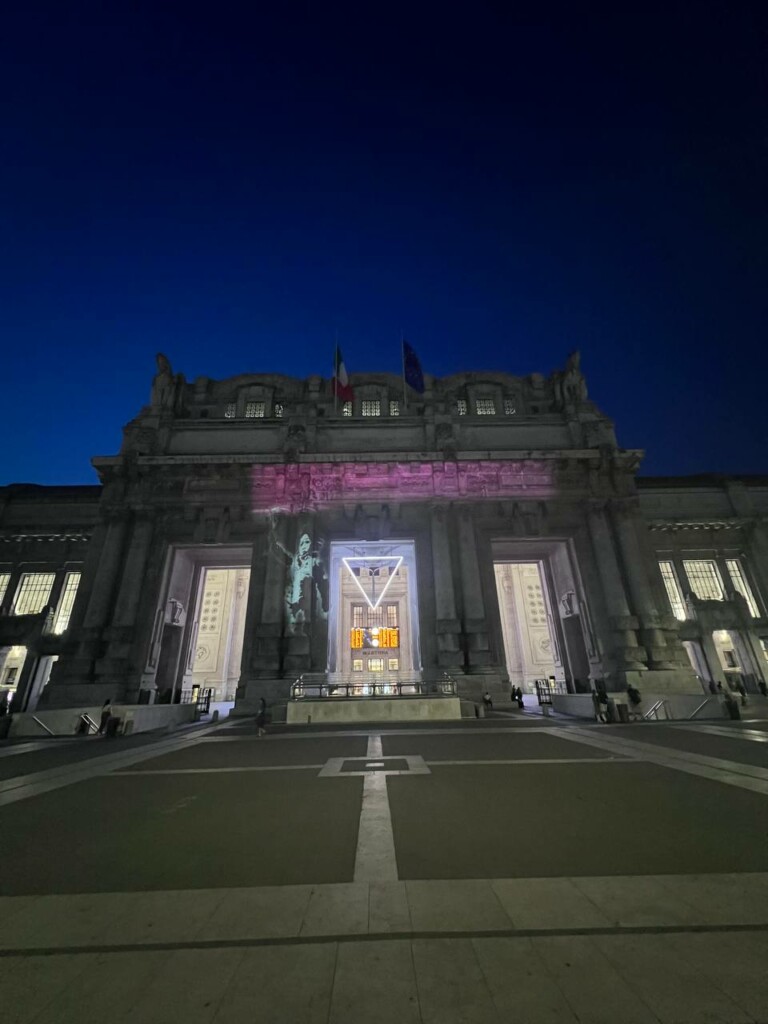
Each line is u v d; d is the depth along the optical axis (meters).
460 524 35.41
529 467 37.09
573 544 36.25
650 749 12.93
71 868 5.47
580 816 7.04
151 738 19.14
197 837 6.49
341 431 39.19
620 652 32.16
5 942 3.86
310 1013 2.99
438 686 28.25
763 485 42.34
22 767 12.48
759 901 4.30
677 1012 2.94
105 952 3.72
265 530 35.22
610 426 39.12
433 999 3.10
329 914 4.23
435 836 6.28
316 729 20.27
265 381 42.94
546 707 29.31
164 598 34.22
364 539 35.25
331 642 35.41
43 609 36.25
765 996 3.06
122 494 35.62
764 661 36.00
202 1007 3.07
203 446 38.16
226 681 55.69
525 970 3.39
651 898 4.40
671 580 38.88
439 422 38.91
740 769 9.98
